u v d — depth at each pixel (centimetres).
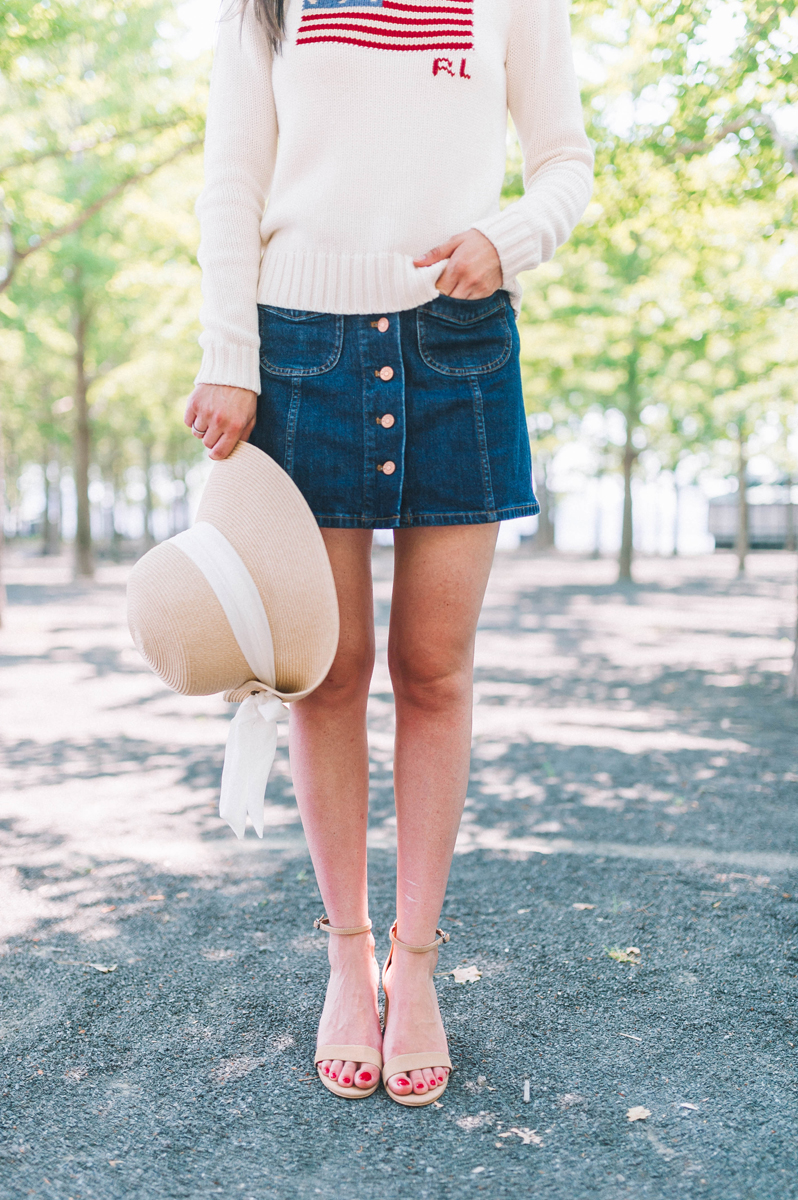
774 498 4562
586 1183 130
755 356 1273
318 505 151
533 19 159
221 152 157
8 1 659
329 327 149
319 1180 132
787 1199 127
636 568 2988
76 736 487
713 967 203
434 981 196
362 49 147
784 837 303
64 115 847
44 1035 172
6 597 1534
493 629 1105
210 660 143
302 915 233
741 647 918
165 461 3397
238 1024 177
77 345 1681
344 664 159
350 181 148
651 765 416
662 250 813
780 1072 160
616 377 1590
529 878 261
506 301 157
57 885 256
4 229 906
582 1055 166
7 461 3294
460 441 152
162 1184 131
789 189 591
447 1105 150
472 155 151
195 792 367
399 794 166
